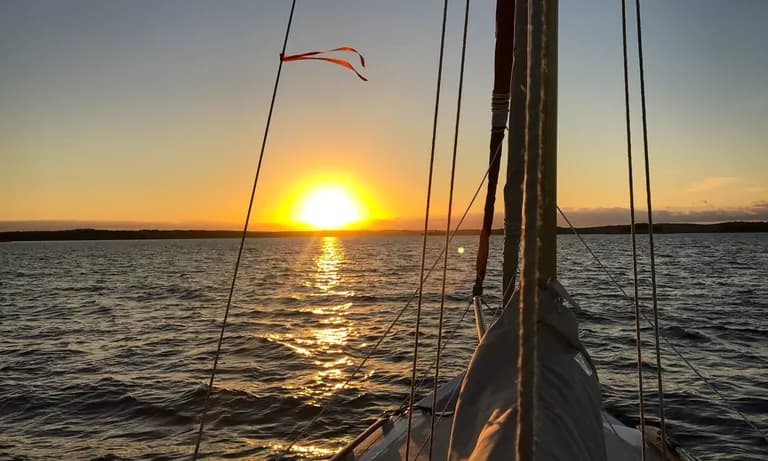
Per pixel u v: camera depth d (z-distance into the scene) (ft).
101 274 180.04
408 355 48.88
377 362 46.96
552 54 6.42
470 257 258.98
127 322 76.02
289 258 285.84
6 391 40.96
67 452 29.53
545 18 3.56
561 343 7.14
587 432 6.27
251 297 104.63
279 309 86.53
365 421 32.78
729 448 27.09
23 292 123.03
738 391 35.63
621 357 45.52
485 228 16.46
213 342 59.31
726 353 47.19
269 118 9.30
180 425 33.12
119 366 48.85
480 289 17.56
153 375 45.09
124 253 385.70
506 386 7.12
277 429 32.04
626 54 7.46
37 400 38.58
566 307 7.40
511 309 7.89
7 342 62.44
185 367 47.73
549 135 6.54
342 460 15.76
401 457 15.21
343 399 36.83
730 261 180.86
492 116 14.78
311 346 55.36
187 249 478.59
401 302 91.25
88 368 48.32
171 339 62.03
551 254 6.99
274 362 48.70
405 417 17.72
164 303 97.60
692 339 53.26
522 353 3.19
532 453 3.05
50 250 471.21
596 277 120.57
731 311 71.46
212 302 97.76
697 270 142.61
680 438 28.43
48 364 50.31
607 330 57.98
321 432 31.32
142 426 33.19
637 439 16.28
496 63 14.39
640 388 6.56
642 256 209.46
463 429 7.04
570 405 6.32
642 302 80.53
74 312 87.97
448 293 99.40
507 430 6.09
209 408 35.83
